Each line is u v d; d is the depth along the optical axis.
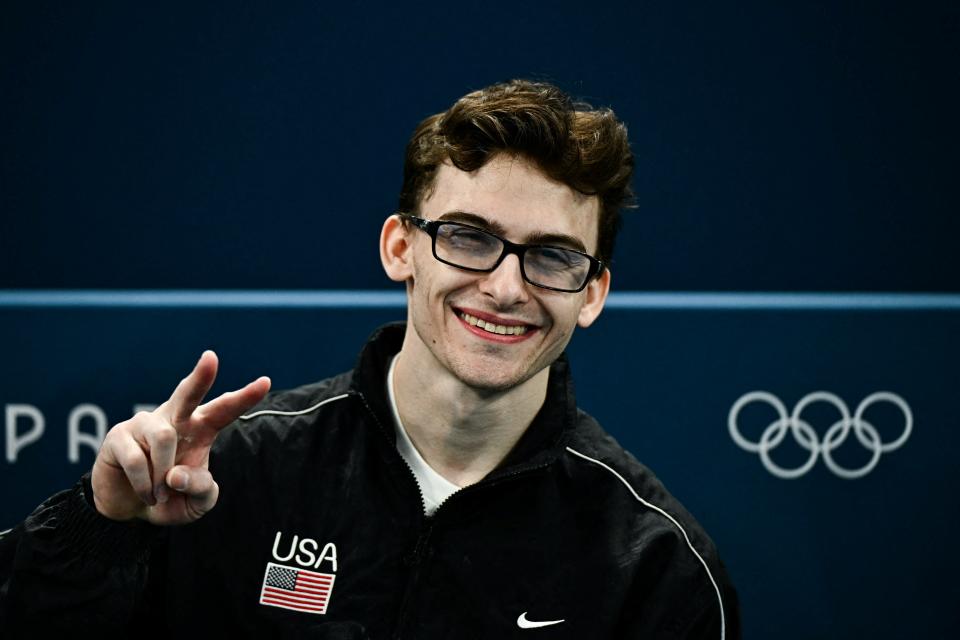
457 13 9.05
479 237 4.97
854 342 8.67
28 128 9.04
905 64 9.14
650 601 5.45
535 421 5.48
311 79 9.09
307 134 9.14
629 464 5.78
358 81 9.09
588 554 5.46
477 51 9.10
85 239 9.19
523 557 5.41
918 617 8.72
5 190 9.09
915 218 9.30
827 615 8.73
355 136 9.15
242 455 5.47
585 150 5.04
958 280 9.38
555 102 5.12
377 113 9.13
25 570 4.61
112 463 4.39
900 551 8.70
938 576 8.73
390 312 8.66
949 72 9.15
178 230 9.20
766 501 8.71
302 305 8.62
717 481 8.71
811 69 9.14
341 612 5.31
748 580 8.73
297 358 8.66
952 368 8.69
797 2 9.06
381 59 9.08
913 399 8.69
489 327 5.03
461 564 5.36
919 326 8.67
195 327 8.61
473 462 5.44
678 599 5.45
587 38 9.10
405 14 9.04
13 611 4.63
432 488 5.49
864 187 9.27
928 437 8.70
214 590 5.34
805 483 8.70
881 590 8.72
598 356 8.68
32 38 8.94
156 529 4.68
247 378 8.66
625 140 5.32
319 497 5.45
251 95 9.09
